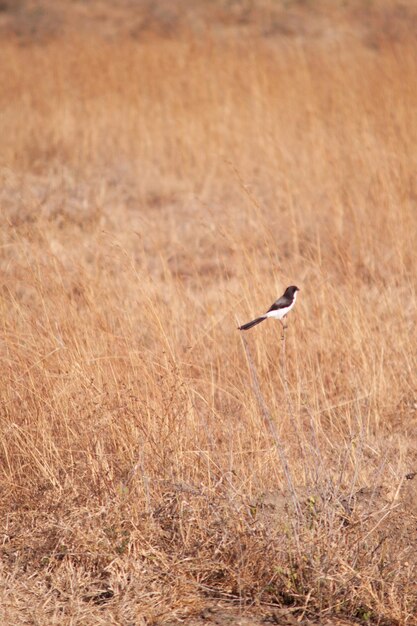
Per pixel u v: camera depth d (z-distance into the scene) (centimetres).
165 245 2602
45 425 1366
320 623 1075
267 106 3522
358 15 6844
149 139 3503
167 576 1148
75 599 1110
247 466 1373
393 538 1222
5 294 1789
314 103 3534
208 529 1202
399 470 1423
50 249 1888
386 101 3347
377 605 1079
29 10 6912
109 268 2075
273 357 1762
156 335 1680
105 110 3866
